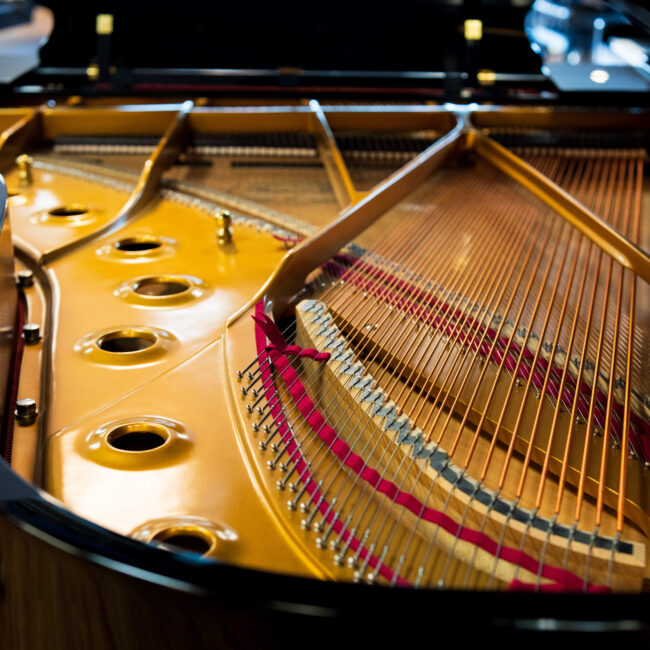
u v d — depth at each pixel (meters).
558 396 1.29
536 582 1.06
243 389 1.28
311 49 2.52
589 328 1.41
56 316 1.42
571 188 2.00
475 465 1.23
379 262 1.61
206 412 1.25
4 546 0.90
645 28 2.01
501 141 2.17
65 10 2.44
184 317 1.43
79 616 0.91
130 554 0.85
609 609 0.79
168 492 1.15
